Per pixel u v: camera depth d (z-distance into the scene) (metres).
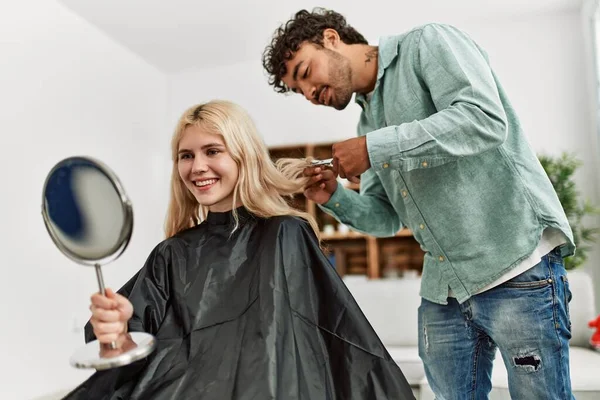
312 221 1.22
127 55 4.04
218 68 4.48
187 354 0.99
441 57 1.16
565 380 1.15
